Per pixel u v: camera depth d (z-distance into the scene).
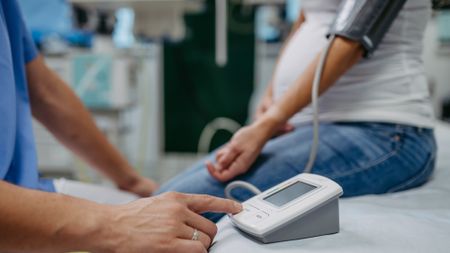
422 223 0.54
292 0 2.34
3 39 0.66
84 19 2.18
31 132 0.77
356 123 0.76
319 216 0.49
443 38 2.25
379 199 0.68
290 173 0.71
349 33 0.66
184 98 2.63
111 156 0.99
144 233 0.46
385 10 0.67
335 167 0.70
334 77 0.69
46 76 0.91
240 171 0.72
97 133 0.98
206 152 2.66
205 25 2.52
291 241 0.48
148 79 2.61
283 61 0.92
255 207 0.52
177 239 0.46
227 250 0.47
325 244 0.47
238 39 2.50
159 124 2.67
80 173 2.10
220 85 2.58
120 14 2.43
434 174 0.87
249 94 2.57
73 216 0.45
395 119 0.72
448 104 2.23
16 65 0.76
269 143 0.80
